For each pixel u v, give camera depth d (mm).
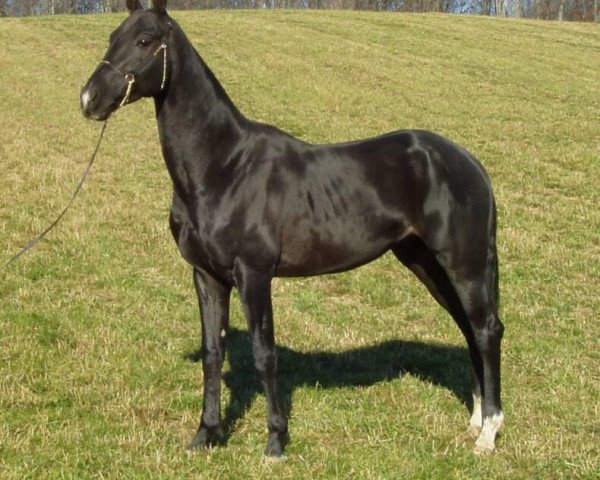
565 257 10508
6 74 22922
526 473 5078
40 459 5078
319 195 5184
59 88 21609
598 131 18469
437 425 5742
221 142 5062
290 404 6059
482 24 35906
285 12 37594
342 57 26812
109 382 6422
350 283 9508
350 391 6371
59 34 29422
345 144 5469
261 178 5070
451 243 5285
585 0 66250
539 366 6926
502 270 10062
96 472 4980
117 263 9758
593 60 28188
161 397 6242
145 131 17953
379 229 5324
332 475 4980
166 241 10742
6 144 16078
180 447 5383
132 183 13836
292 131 17922
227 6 71438
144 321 7852
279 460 5133
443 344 7543
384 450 5332
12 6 65750
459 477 4973
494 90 23109
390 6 72875
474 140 17547
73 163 14953
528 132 18312
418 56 27781
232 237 4988
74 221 11383
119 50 4883
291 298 8867
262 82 23000
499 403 5391
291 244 5156
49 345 7117
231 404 6082
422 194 5320
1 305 8133
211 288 5297
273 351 5094
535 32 34188
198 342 7355
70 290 8750
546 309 8633
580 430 5695
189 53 5039
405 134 5500
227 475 5004
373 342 7562
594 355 7277
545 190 13992
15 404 5938
